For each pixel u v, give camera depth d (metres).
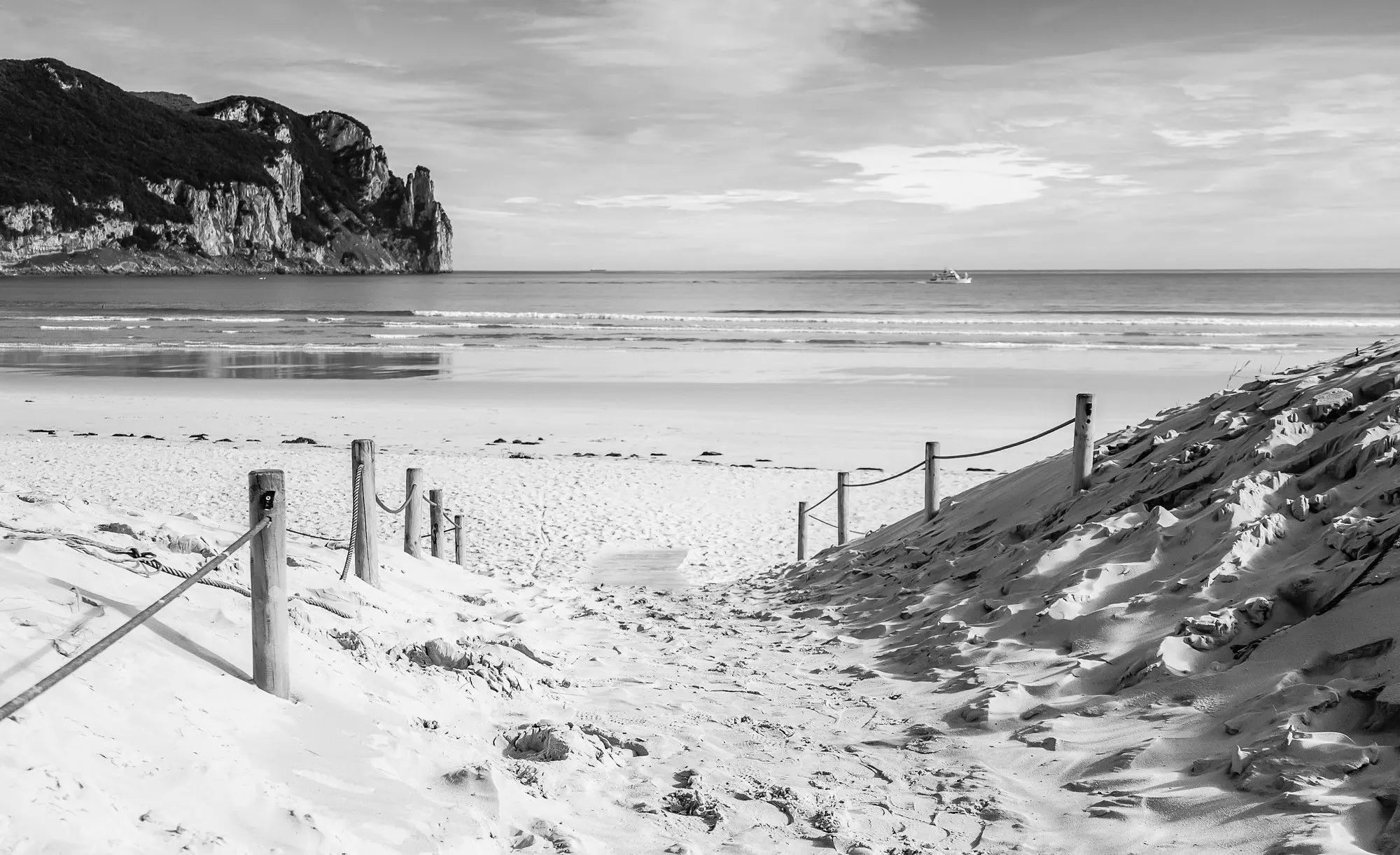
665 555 13.09
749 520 15.21
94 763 2.96
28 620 3.69
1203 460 7.37
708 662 6.86
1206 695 4.70
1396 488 5.45
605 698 5.84
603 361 36.88
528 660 6.18
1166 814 3.81
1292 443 6.84
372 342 44.97
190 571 5.14
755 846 3.72
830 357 37.78
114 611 4.12
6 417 24.12
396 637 5.89
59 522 5.43
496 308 81.31
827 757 4.77
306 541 8.59
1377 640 4.41
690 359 37.25
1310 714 4.10
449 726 4.67
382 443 21.58
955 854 3.67
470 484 17.47
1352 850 3.22
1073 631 5.80
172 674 3.77
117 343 43.84
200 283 160.62
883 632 7.18
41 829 2.51
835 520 15.22
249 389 29.06
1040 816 3.99
